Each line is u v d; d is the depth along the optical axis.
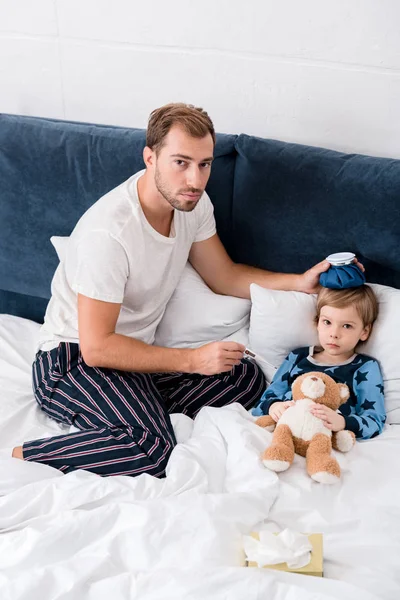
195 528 1.55
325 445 1.73
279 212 2.09
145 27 2.29
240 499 1.62
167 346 2.15
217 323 2.10
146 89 2.38
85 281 1.88
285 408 1.85
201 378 2.05
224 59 2.24
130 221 1.90
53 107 2.52
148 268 1.95
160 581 1.45
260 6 2.14
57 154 2.24
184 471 1.71
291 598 1.41
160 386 2.08
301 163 2.06
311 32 2.12
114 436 1.86
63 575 1.47
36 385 2.02
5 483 1.74
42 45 2.44
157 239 1.95
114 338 1.90
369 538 1.59
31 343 2.26
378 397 1.90
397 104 2.12
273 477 1.69
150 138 1.89
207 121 1.86
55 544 1.55
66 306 2.06
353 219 2.02
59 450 1.83
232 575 1.45
